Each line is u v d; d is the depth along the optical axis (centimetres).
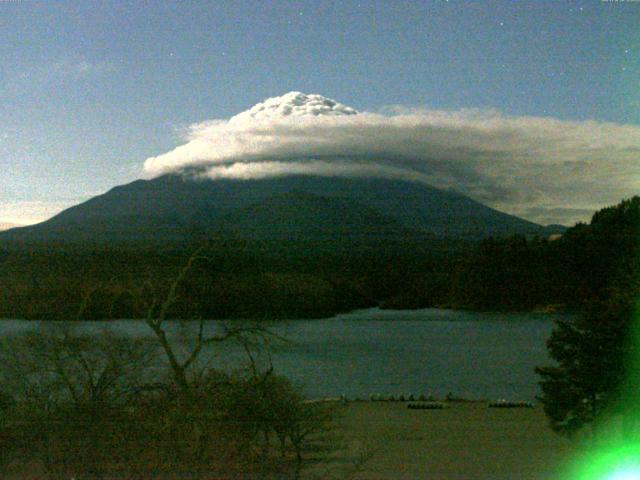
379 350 6850
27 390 1648
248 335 1927
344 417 2873
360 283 16200
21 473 1625
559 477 1930
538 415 3228
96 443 1591
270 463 1742
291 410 1858
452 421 2978
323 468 1870
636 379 2509
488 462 2109
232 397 1716
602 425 2652
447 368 5588
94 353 1714
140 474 1584
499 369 5597
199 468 1609
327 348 6588
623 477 2036
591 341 2553
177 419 1617
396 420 2981
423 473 1909
